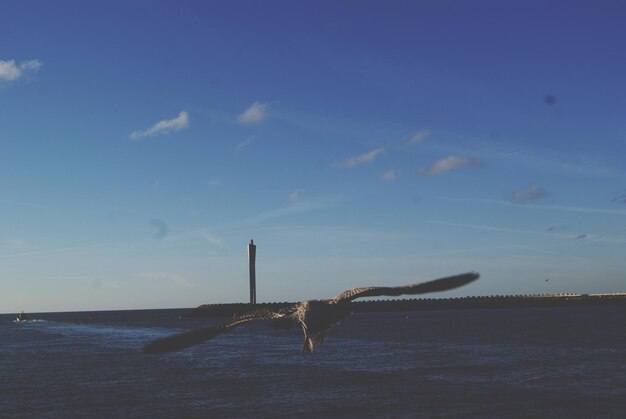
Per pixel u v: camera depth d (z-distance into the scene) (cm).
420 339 11744
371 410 4669
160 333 16625
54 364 8188
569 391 5266
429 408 4694
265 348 10412
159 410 4791
